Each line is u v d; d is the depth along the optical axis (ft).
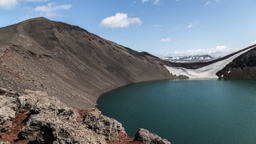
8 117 55.42
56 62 284.20
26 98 75.31
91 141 50.06
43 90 151.12
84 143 47.55
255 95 292.40
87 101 222.69
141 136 75.61
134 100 268.00
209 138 134.00
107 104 242.58
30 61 209.26
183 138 134.62
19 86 122.72
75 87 248.73
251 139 131.34
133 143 72.38
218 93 320.91
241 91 335.47
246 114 192.13
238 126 157.07
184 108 220.23
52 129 49.47
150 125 162.09
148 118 181.98
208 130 148.97
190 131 147.64
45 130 51.01
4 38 252.21
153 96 299.99
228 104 237.66
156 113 199.62
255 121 169.07
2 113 52.31
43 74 201.46
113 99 274.98
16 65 166.40
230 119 175.94
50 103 76.23
